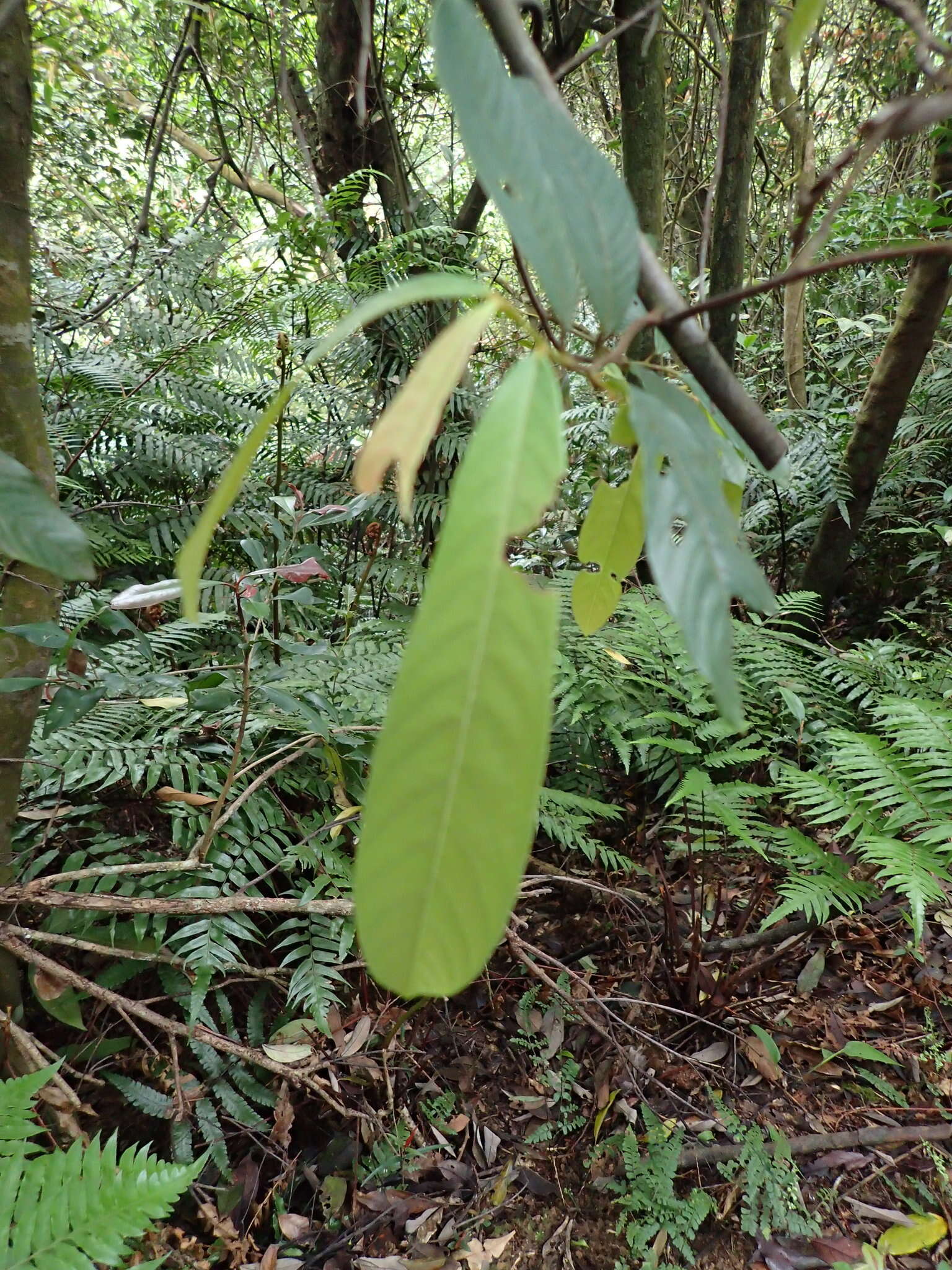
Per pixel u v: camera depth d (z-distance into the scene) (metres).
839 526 2.61
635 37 1.91
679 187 3.62
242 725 1.28
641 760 1.79
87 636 1.78
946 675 2.05
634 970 1.62
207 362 2.50
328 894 1.44
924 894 1.30
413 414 0.27
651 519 0.29
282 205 3.47
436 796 0.24
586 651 1.88
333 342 0.26
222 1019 1.39
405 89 3.00
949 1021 1.52
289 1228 1.22
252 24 3.02
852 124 3.80
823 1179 1.29
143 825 1.48
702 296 0.66
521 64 0.43
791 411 3.07
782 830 1.55
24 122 0.97
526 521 0.26
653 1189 1.24
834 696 1.99
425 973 0.25
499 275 2.91
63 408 2.22
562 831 1.60
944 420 2.95
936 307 2.26
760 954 1.65
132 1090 1.23
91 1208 0.96
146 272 2.69
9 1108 1.04
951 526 2.72
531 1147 1.36
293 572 1.26
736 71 2.10
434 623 0.24
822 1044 1.49
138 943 1.29
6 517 0.51
